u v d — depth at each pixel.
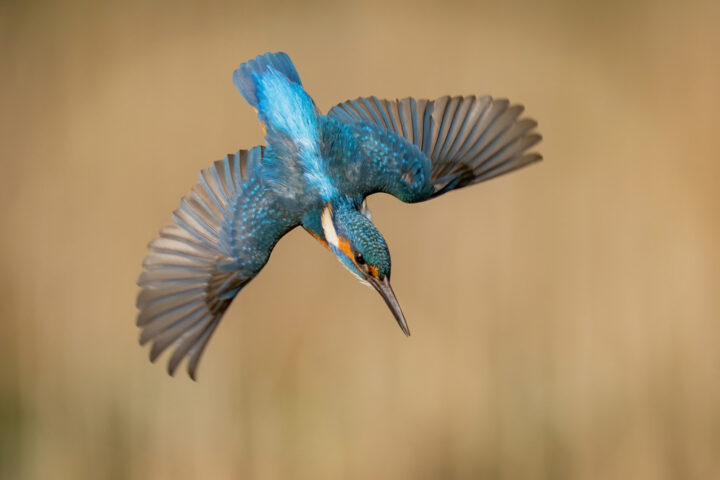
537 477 7.09
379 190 6.83
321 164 6.81
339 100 7.22
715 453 7.09
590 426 7.10
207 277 6.78
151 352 6.76
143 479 7.07
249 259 6.79
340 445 7.09
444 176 6.85
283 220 6.80
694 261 7.16
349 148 6.82
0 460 7.07
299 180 6.80
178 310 6.77
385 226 7.14
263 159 6.80
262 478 7.08
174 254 6.78
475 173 6.85
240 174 6.80
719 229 7.17
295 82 6.82
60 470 7.07
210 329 6.78
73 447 7.07
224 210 6.79
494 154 6.85
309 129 6.82
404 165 6.84
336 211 6.81
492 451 7.09
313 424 7.09
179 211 6.78
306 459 7.09
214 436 7.08
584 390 7.11
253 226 6.79
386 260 6.81
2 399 7.09
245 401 7.09
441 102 6.84
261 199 6.80
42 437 7.08
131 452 7.07
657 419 7.10
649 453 7.09
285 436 7.09
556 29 7.27
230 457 7.07
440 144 6.85
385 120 6.85
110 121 7.19
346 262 6.82
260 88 6.82
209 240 6.79
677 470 7.09
